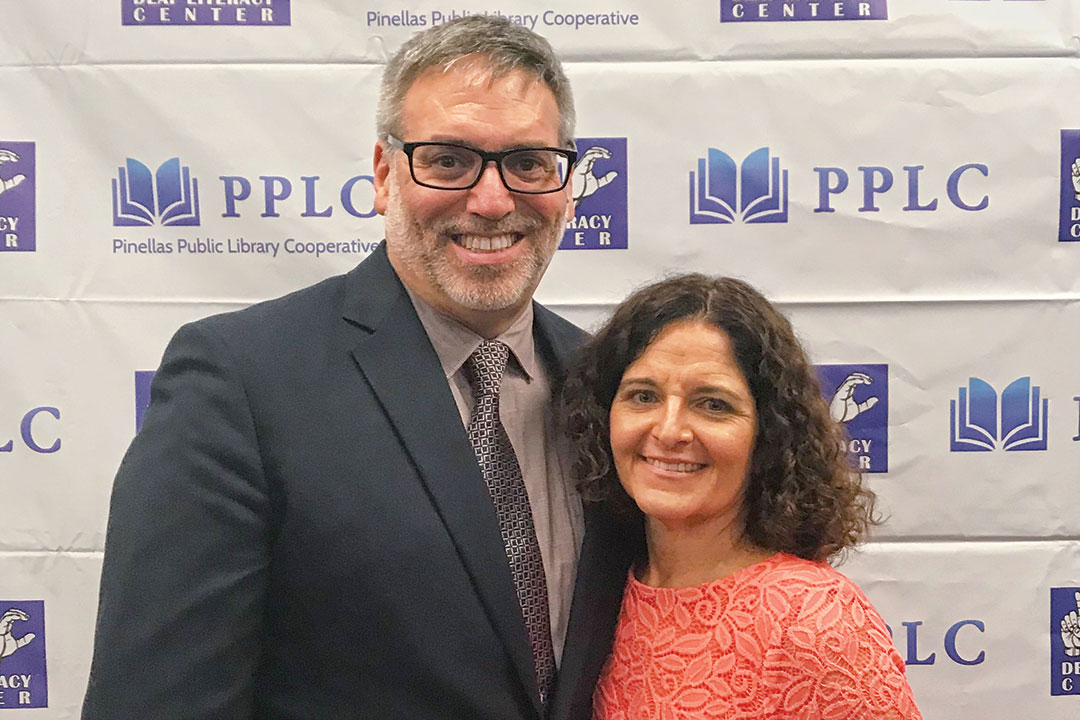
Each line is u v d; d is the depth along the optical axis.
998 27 1.59
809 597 0.98
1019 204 1.61
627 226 1.62
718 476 1.01
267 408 0.97
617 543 1.14
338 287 1.10
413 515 0.97
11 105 1.58
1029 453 1.62
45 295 1.59
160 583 0.91
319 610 0.97
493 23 1.06
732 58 1.60
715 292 1.05
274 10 1.58
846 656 0.95
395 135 1.06
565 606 1.08
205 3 1.57
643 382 1.03
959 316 1.62
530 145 1.03
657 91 1.60
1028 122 1.60
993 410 1.62
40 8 1.57
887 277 1.62
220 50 1.58
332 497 0.96
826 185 1.61
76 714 1.62
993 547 1.63
